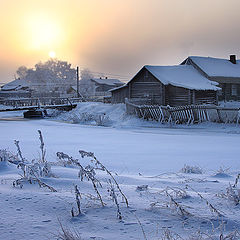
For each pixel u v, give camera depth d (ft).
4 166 21.49
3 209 10.21
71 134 66.80
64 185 14.98
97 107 139.33
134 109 106.93
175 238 7.88
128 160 32.14
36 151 39.32
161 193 13.62
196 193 13.70
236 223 8.98
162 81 128.77
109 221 9.31
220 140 55.11
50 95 294.05
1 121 114.93
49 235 8.09
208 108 88.63
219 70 153.07
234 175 22.00
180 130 79.41
